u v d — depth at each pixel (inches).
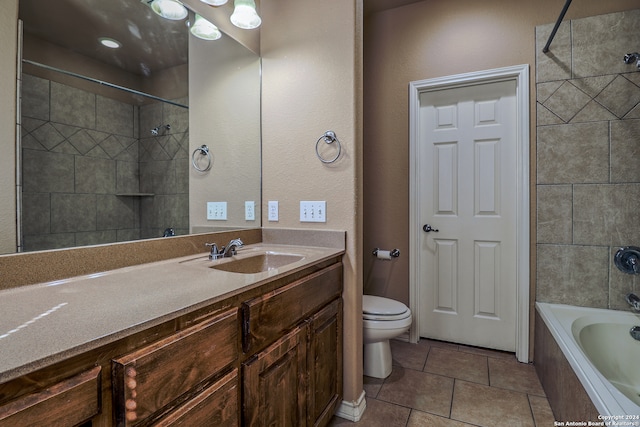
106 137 45.9
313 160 66.9
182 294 32.2
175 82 56.4
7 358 18.9
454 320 95.6
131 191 49.0
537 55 81.9
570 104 78.9
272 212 71.7
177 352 28.0
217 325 32.4
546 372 70.3
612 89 75.5
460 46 90.4
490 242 91.2
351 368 62.9
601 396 42.5
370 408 65.7
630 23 74.1
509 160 88.5
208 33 62.4
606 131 75.9
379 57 99.9
